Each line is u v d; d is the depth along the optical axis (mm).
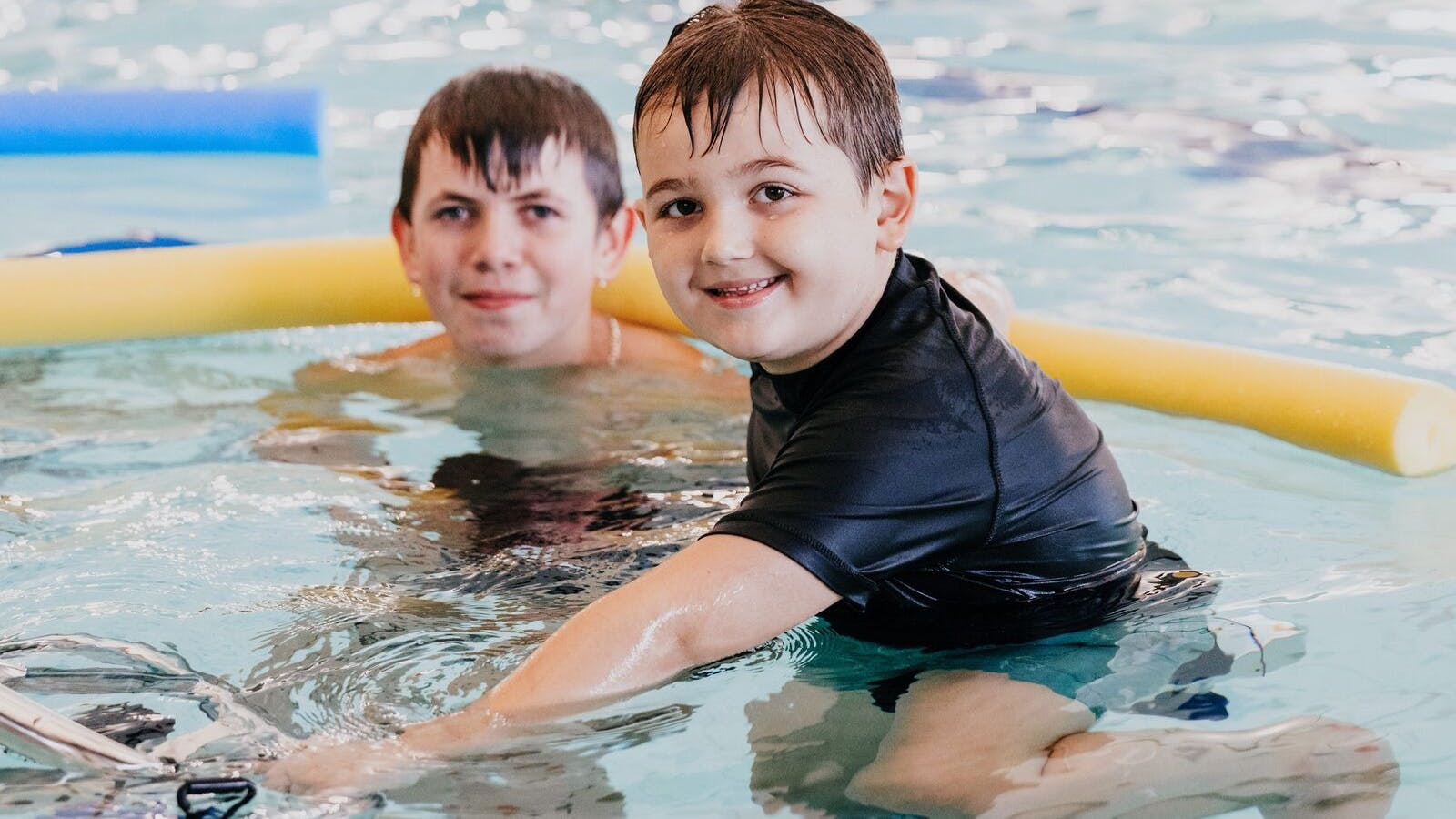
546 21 4484
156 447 1893
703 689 1242
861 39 1427
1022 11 4375
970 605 1384
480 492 1743
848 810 1078
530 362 2234
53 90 3615
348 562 1528
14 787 1085
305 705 1224
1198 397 1984
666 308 2348
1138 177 3084
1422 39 3840
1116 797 1082
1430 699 1212
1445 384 2018
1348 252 2609
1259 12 4184
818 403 1375
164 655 1305
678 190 1336
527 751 1148
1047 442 1389
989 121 3469
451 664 1295
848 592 1278
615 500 1717
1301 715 1188
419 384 2168
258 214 3131
